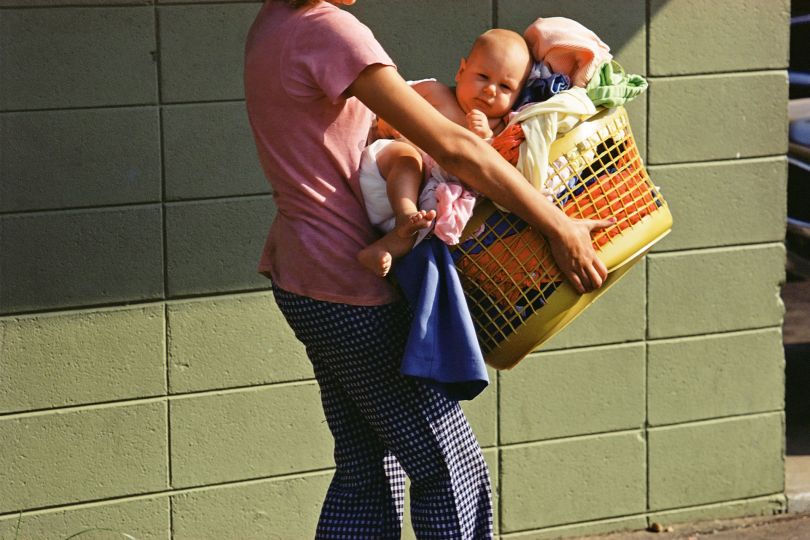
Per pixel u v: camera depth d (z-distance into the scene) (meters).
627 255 4.33
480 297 4.28
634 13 6.24
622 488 6.57
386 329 4.20
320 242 4.15
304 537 6.13
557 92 4.32
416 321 4.05
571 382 6.40
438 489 4.33
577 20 6.15
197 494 5.95
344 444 4.62
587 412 6.45
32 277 5.59
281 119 4.13
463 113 4.44
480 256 4.21
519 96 4.39
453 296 4.07
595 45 4.36
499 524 6.39
